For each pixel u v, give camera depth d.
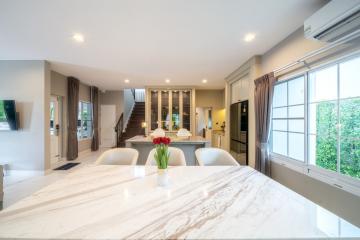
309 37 1.98
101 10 2.19
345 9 1.56
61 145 5.56
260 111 3.38
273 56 3.29
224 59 3.98
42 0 1.99
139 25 2.54
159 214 0.96
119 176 1.61
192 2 2.05
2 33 2.77
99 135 8.12
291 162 2.83
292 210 1.01
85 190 1.29
